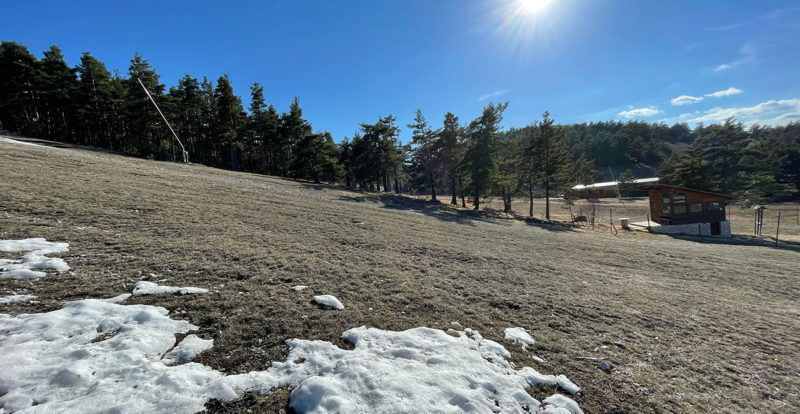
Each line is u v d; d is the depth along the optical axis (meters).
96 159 18.17
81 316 3.46
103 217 7.58
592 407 3.20
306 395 2.76
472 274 7.80
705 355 4.81
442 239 12.41
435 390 3.00
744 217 35.00
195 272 5.30
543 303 6.24
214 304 4.25
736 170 45.12
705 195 24.75
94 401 2.38
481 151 29.53
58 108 36.41
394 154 37.06
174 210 9.53
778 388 4.12
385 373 3.17
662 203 26.41
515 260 10.04
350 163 41.69
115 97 36.19
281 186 24.45
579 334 5.01
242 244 7.32
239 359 3.21
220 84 39.88
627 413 3.18
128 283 4.54
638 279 9.49
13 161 12.00
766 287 10.03
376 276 6.58
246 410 2.60
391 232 12.24
